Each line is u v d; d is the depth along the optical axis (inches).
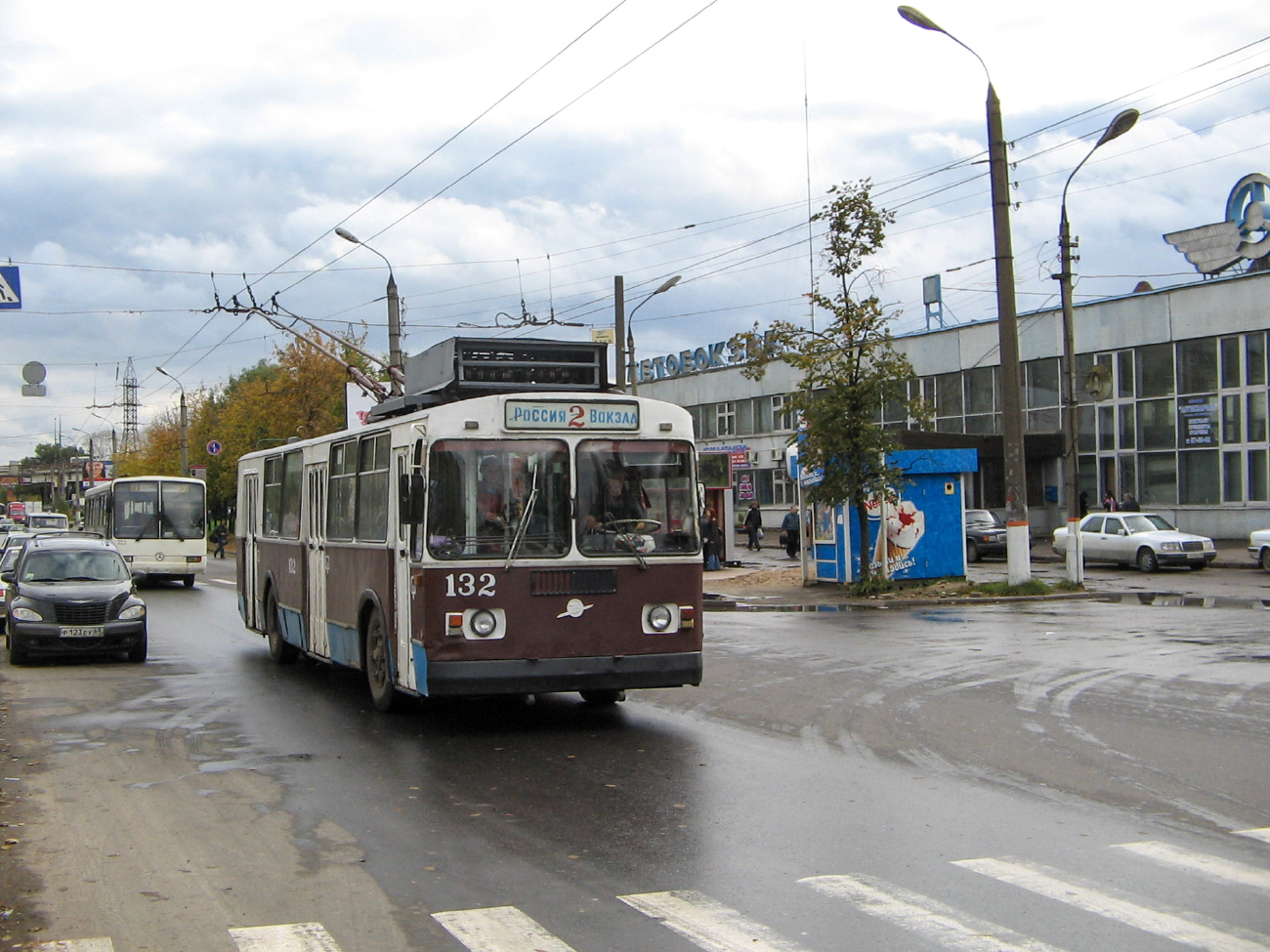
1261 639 653.9
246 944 216.1
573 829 295.3
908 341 2074.3
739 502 2491.4
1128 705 450.6
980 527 1497.3
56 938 221.0
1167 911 223.5
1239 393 1592.0
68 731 455.8
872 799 319.0
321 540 573.3
